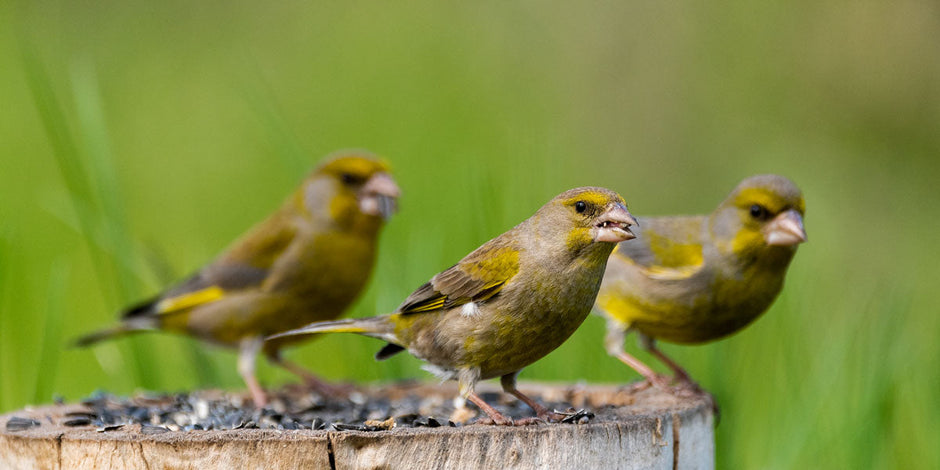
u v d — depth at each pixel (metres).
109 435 7.03
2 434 7.24
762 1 18.53
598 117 19.03
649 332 10.67
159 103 20.64
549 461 7.08
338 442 6.86
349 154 12.67
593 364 11.84
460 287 8.26
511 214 12.33
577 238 8.04
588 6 19.50
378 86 20.08
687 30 18.91
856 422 10.35
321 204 12.48
